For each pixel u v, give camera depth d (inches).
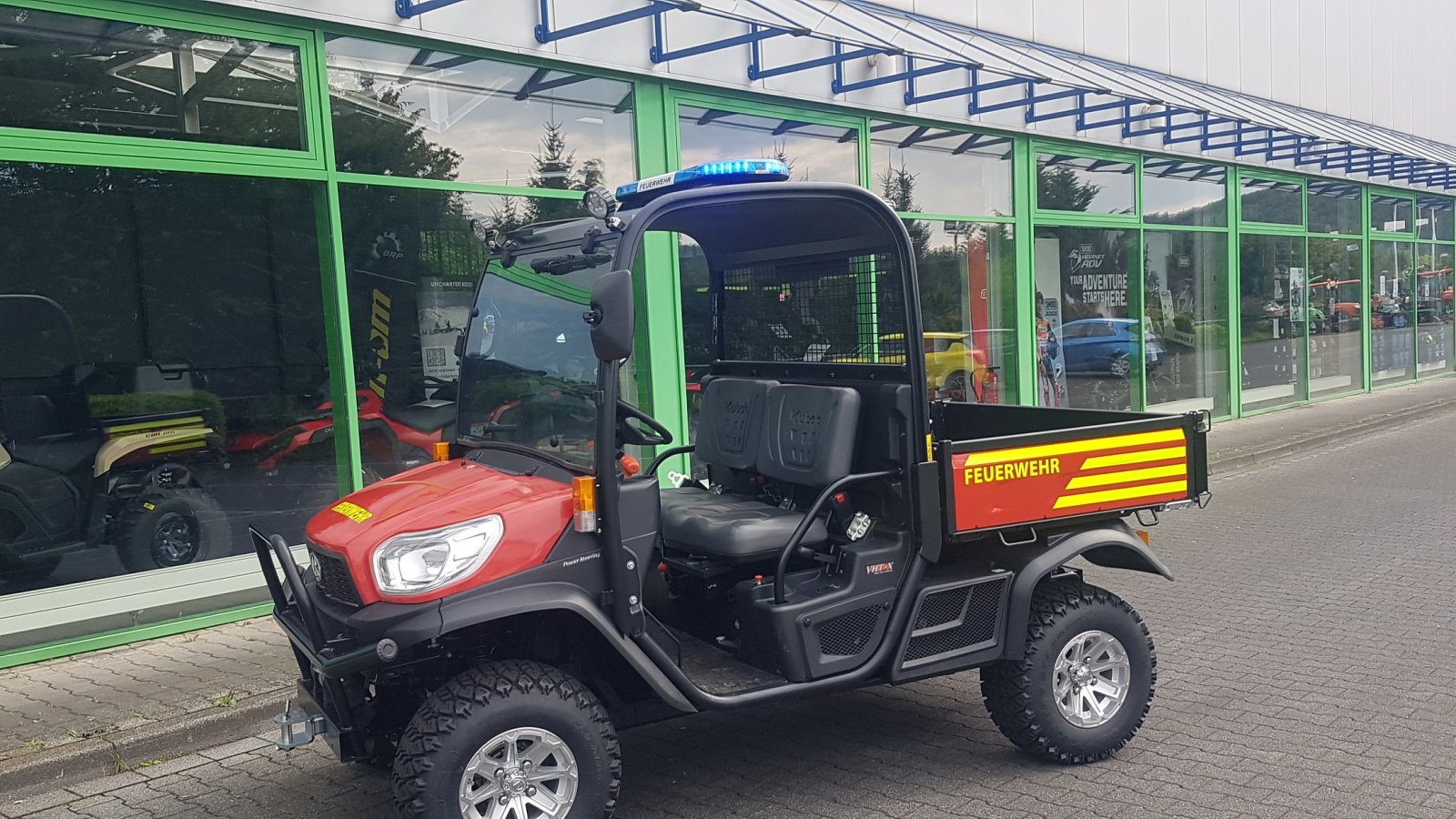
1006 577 165.6
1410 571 281.6
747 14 331.3
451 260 297.7
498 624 148.0
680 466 303.4
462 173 299.9
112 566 251.6
